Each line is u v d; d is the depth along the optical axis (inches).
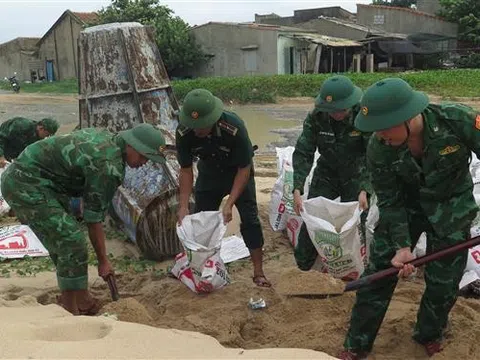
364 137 192.9
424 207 136.6
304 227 204.5
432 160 128.3
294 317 167.9
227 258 224.4
